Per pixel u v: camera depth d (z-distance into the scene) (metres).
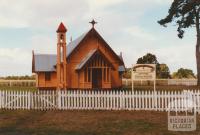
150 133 18.78
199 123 21.31
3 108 28.33
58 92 28.03
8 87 65.44
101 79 47.66
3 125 21.58
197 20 54.69
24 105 28.31
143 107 27.03
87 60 46.09
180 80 75.56
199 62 55.69
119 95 27.36
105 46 49.00
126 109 27.22
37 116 25.03
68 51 49.41
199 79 56.12
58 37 40.84
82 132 19.11
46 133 18.89
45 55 54.00
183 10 53.56
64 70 41.31
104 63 47.06
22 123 22.27
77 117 24.34
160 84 75.44
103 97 27.59
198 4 53.19
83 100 27.75
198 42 55.38
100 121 22.64
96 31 48.25
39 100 28.08
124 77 79.69
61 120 23.22
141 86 66.31
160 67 84.50
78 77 46.81
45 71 51.59
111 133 18.81
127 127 20.52
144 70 29.66
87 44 48.12
